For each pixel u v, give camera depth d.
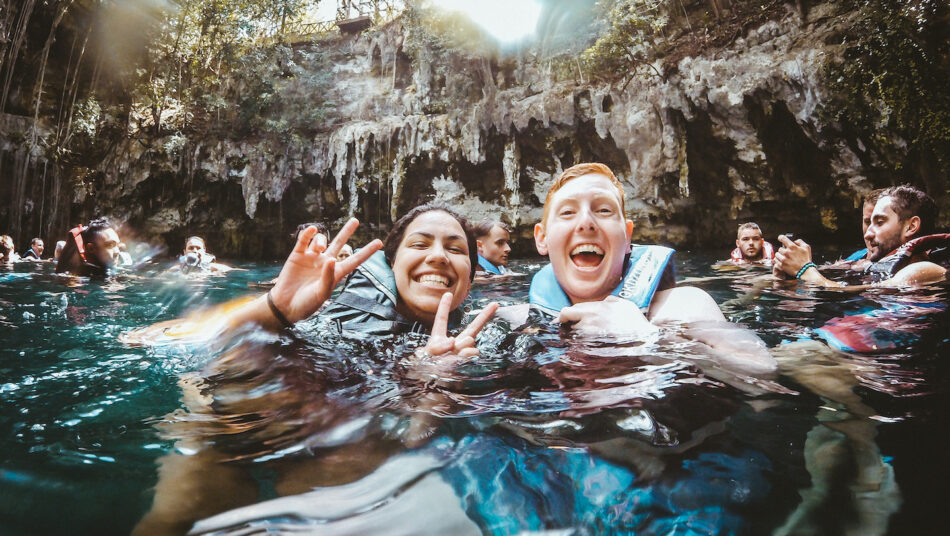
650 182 12.58
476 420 1.14
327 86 17.66
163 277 6.64
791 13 11.26
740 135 11.64
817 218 11.88
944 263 3.69
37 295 4.12
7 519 0.81
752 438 1.02
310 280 1.85
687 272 6.15
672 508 0.80
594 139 13.61
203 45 18.22
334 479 0.93
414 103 16.47
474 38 15.01
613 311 1.96
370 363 1.62
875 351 1.69
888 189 4.19
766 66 10.95
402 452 1.00
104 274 6.09
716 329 1.86
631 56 12.55
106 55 17.20
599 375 1.42
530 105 13.84
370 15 19.73
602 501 0.83
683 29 12.88
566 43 14.20
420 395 1.31
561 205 2.24
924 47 9.34
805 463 0.92
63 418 1.21
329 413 1.20
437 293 2.15
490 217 15.29
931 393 1.25
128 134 17.00
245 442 1.08
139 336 2.16
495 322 2.49
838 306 2.77
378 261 2.32
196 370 1.60
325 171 16.31
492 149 14.93
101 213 16.61
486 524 0.79
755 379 1.36
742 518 0.77
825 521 0.75
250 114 16.77
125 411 1.26
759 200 12.18
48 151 16.03
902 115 9.63
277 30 18.77
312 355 1.67
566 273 2.22
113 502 0.86
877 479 0.86
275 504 0.85
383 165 15.93
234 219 17.22
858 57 10.01
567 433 1.05
